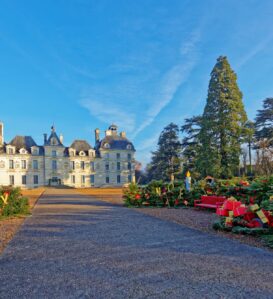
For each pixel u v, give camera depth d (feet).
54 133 226.79
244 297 11.35
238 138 94.99
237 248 18.93
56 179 221.66
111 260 16.48
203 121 97.76
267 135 116.98
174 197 47.62
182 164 153.99
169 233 24.17
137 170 279.49
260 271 14.32
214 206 37.50
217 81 96.12
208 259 16.43
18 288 12.58
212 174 91.56
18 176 213.46
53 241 21.53
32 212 40.27
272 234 21.74
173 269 14.76
